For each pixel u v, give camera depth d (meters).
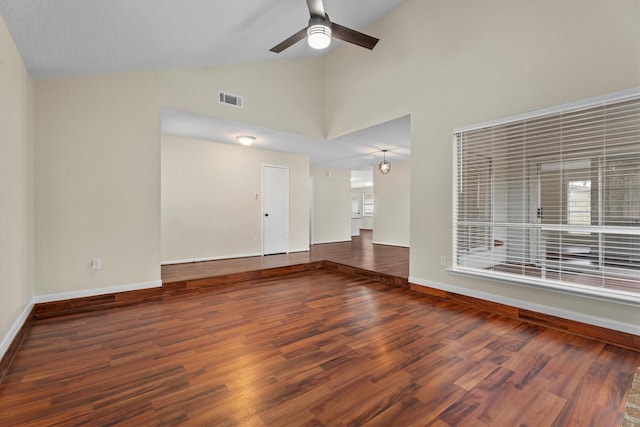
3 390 1.81
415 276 3.98
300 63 5.10
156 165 3.76
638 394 1.78
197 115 4.11
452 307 3.36
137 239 3.64
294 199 6.76
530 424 1.53
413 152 3.97
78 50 2.79
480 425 1.52
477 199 3.60
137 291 3.63
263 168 6.26
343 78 5.05
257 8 3.02
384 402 1.70
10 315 2.31
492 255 3.53
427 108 3.80
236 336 2.59
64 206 3.23
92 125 3.38
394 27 4.20
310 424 1.53
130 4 2.35
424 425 1.52
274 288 4.16
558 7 2.74
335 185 8.89
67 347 2.38
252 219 6.11
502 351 2.32
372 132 4.91
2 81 2.18
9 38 2.32
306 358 2.21
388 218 8.29
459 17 3.47
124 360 2.18
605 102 2.49
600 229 2.65
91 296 3.36
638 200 2.91
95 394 1.78
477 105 3.32
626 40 2.40
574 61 2.65
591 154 2.89
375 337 2.57
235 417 1.58
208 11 2.80
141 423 1.53
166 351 2.32
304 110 5.15
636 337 2.34
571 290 2.65
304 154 6.84
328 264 5.55
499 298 3.15
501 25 3.12
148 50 3.18
